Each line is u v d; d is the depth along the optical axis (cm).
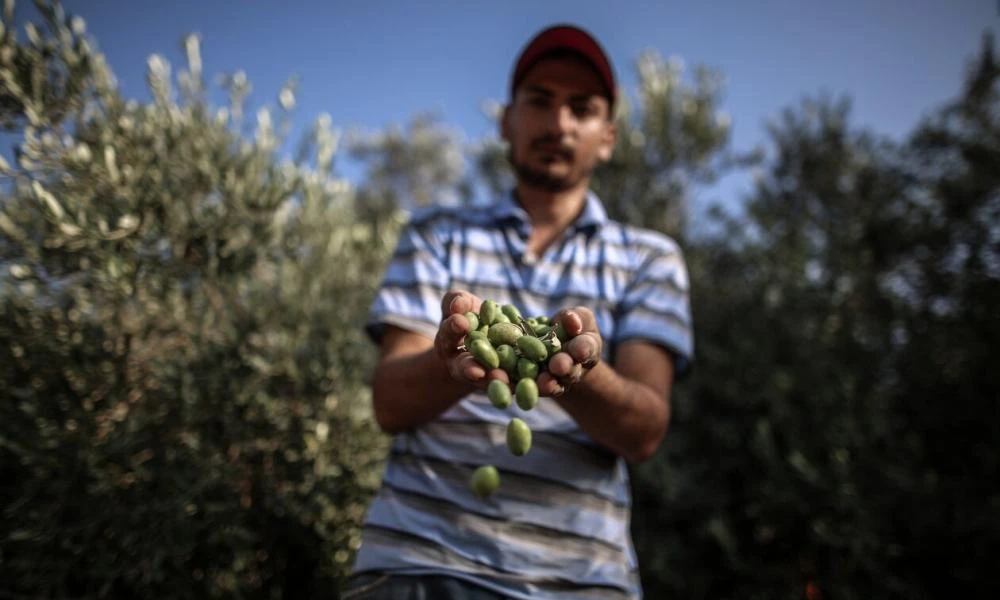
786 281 495
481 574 164
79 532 244
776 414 435
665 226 565
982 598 385
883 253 558
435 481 175
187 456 266
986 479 418
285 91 314
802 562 412
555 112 209
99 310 267
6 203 261
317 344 320
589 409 162
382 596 166
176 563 252
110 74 268
